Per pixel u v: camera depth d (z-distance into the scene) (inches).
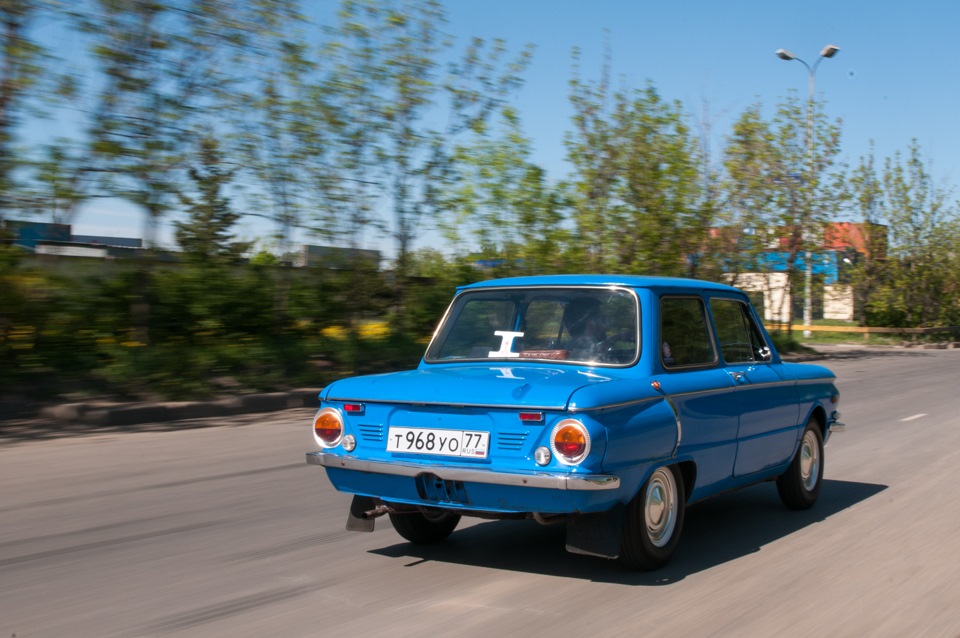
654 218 882.1
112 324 537.0
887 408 557.6
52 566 203.0
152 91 522.0
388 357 646.5
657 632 160.6
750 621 166.9
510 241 764.6
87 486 294.8
